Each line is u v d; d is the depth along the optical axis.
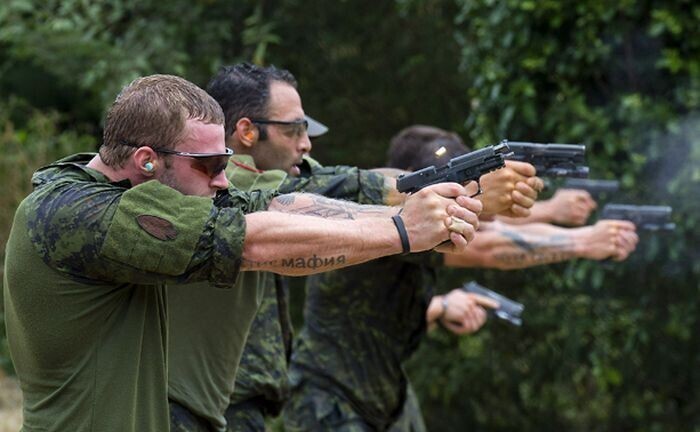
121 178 6.11
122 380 6.12
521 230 10.55
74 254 5.88
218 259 5.93
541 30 12.37
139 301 6.20
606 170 12.20
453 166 6.78
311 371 10.57
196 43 17.34
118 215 5.84
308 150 8.81
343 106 17.75
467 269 15.16
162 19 17.31
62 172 6.11
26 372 6.25
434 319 11.59
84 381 6.10
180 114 6.04
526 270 14.51
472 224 6.30
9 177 20.72
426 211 6.24
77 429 6.11
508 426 15.34
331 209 6.66
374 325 10.47
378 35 17.42
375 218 6.30
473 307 11.52
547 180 10.90
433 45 17.19
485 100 13.00
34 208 5.96
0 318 20.44
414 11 16.95
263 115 8.59
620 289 13.31
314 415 10.48
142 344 6.23
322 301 10.55
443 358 15.30
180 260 5.86
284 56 17.56
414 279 10.48
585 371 14.81
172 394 7.53
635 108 11.88
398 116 17.75
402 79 17.50
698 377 13.52
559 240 10.52
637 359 13.63
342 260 6.16
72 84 21.11
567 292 14.05
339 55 17.59
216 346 7.72
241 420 8.64
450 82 17.27
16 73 23.95
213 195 6.27
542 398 14.98
